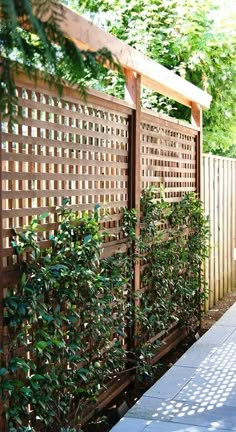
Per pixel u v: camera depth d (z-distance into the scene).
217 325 5.69
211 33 7.11
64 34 1.53
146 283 4.32
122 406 3.52
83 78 1.63
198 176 5.69
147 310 4.03
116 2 7.30
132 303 3.96
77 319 3.03
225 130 8.20
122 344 3.89
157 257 4.35
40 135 2.80
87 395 3.20
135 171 3.95
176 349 5.00
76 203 3.24
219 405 3.51
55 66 1.52
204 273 6.03
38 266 2.68
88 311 3.17
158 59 7.23
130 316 3.91
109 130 3.61
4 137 2.50
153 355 4.25
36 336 2.72
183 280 5.09
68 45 1.48
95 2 7.36
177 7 7.17
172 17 7.21
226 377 4.05
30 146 2.71
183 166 5.30
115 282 3.49
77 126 3.18
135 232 3.97
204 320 6.02
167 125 4.74
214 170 6.69
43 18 1.43
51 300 2.87
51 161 2.90
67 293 2.85
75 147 3.14
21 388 2.53
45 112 2.84
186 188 5.38
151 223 4.24
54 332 2.79
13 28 1.32
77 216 3.20
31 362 2.61
